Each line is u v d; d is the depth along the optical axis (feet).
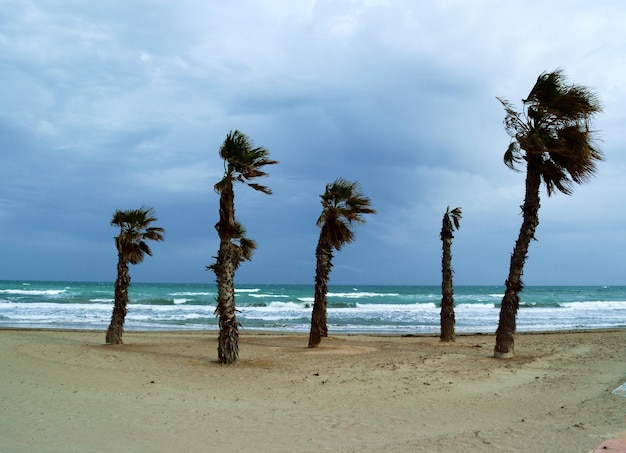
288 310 177.88
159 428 26.27
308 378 42.16
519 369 46.44
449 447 23.16
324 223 66.69
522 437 24.68
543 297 298.35
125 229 65.16
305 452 22.62
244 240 72.74
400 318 155.63
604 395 35.47
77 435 24.53
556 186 53.36
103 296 225.97
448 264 77.77
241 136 49.55
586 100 49.78
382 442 24.27
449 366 48.08
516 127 53.06
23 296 223.51
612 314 180.96
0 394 32.89
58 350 57.11
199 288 367.25
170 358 53.26
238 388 38.11
